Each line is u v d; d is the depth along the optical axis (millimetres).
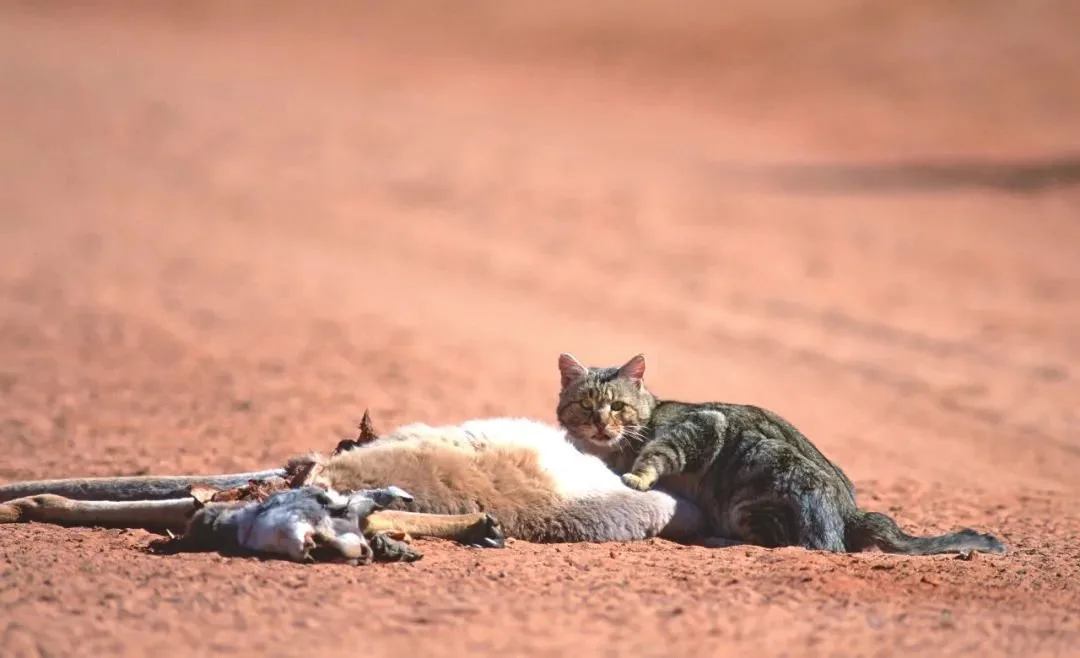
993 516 10539
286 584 6758
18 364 16516
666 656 5953
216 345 18531
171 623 6164
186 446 11891
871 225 31469
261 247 28328
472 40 60281
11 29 59781
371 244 29344
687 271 27203
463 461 7914
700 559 7715
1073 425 16188
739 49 55750
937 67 50688
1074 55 50781
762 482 8328
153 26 63188
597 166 39188
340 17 64938
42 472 10438
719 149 42188
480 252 28875
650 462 8539
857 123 45375
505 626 6285
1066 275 26781
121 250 26984
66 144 39750
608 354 19609
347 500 7336
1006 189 35656
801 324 22719
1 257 25359
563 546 7918
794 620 6570
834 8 58750
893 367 19609
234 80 51750
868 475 12734
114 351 17719
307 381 16188
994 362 20047
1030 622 6816
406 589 6789
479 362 18406
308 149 40781
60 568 6961
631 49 57281
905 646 6250
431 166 38719
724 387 17578
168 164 37969
